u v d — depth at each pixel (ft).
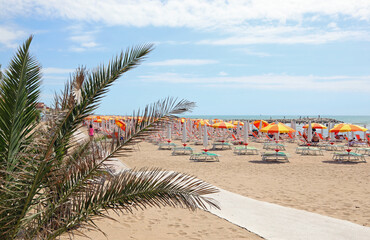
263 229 17.65
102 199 10.04
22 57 8.68
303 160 50.49
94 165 9.88
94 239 15.64
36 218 9.49
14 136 8.85
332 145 69.00
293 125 90.68
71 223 9.54
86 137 11.19
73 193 9.67
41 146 9.16
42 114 9.67
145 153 59.21
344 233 16.97
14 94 8.61
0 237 8.71
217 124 78.54
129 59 9.86
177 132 98.53
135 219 19.43
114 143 10.05
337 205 23.58
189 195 10.70
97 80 9.90
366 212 21.70
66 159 10.48
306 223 18.65
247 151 62.90
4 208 8.84
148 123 9.89
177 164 44.86
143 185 10.43
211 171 39.14
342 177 35.73
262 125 96.02
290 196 26.45
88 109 9.89
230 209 21.57
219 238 16.42
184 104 9.68
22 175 8.74
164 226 18.29
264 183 32.01
